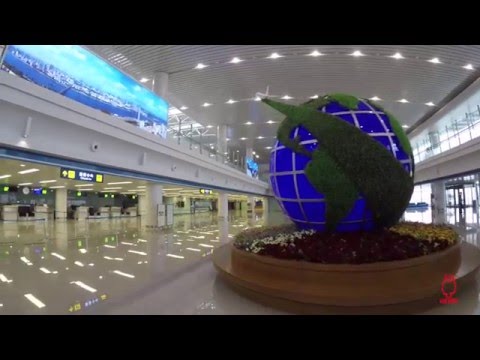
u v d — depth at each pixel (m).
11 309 4.10
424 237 4.68
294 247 4.29
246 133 28.62
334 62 13.48
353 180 4.37
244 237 5.45
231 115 22.39
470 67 13.58
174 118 23.81
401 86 15.87
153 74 14.73
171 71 14.43
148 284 5.29
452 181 23.48
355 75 14.77
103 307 4.11
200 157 15.65
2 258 8.00
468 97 15.64
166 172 12.65
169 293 4.66
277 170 5.03
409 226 5.64
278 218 29.56
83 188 27.77
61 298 4.57
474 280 4.54
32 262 7.44
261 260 4.29
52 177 16.62
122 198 43.44
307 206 4.77
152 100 12.12
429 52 12.42
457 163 13.59
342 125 4.52
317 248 4.15
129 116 10.76
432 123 19.89
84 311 3.97
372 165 4.37
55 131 7.07
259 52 12.66
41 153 6.94
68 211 29.23
